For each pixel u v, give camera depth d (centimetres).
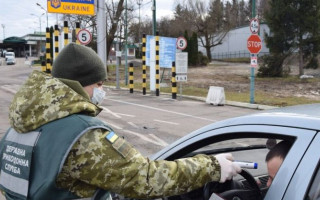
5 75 3781
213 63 5712
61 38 2086
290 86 2236
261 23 5609
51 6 2008
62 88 159
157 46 1894
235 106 1460
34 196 152
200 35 6162
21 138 162
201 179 165
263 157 248
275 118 176
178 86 2214
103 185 154
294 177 151
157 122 1058
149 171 159
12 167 163
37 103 158
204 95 1802
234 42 7062
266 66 2997
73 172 151
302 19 2811
